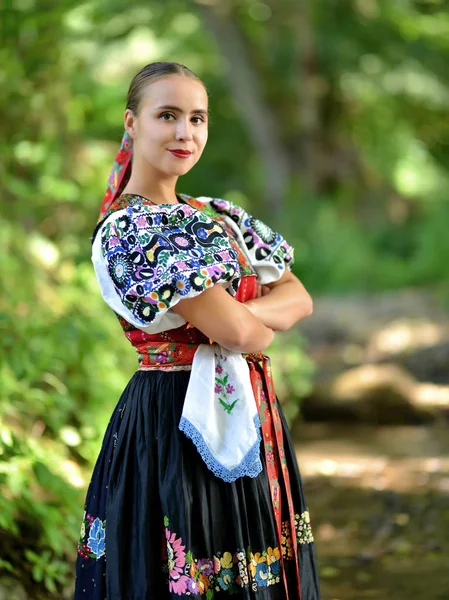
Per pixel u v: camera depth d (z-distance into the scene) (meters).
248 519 2.98
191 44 24.98
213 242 2.92
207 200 3.36
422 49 21.95
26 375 4.86
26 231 6.70
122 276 2.89
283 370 8.73
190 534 2.89
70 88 7.04
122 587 2.95
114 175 3.21
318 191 24.45
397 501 6.61
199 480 2.94
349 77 22.66
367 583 5.00
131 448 3.01
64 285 6.14
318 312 16.95
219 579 2.93
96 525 3.08
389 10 21.33
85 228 7.14
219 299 2.89
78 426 5.43
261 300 3.19
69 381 5.39
